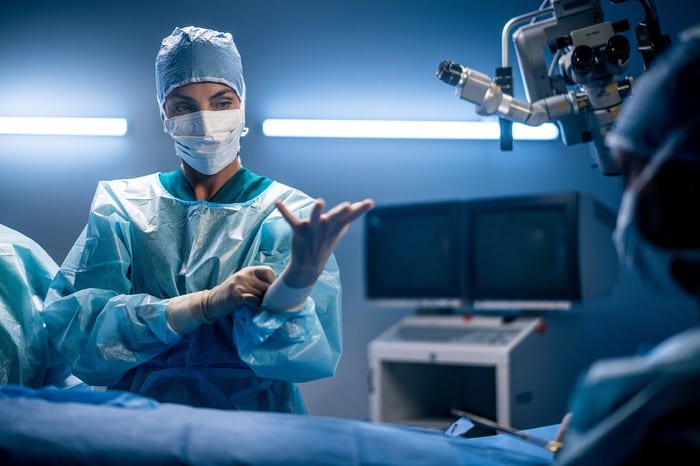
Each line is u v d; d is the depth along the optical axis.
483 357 2.78
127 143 3.42
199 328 1.58
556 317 3.09
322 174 3.50
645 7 1.83
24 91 3.42
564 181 3.41
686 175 0.80
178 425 1.03
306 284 1.39
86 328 1.56
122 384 1.62
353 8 3.43
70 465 0.99
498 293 3.02
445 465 1.03
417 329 3.08
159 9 3.42
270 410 1.62
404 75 3.41
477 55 3.36
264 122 3.46
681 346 0.79
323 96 3.44
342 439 1.04
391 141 3.50
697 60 0.83
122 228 1.63
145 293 1.62
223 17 3.44
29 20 3.42
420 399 3.18
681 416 0.75
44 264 1.75
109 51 3.42
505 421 2.73
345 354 3.55
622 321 3.37
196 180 1.70
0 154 3.42
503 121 1.92
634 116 0.86
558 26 1.90
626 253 0.91
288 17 3.44
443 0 3.38
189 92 1.62
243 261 1.63
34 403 1.06
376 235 3.21
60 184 3.42
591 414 0.82
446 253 3.09
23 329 1.64
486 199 3.03
